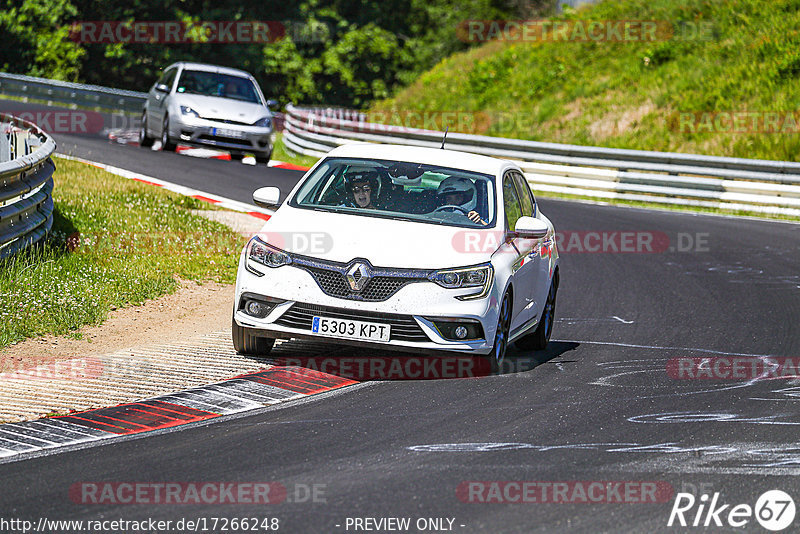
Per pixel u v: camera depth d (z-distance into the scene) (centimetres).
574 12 15738
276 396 2695
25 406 2528
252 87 8900
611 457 2245
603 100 12431
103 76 17775
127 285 3966
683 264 5666
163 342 3303
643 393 2888
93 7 17600
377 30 19762
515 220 3297
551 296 3656
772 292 4878
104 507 1847
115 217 5178
